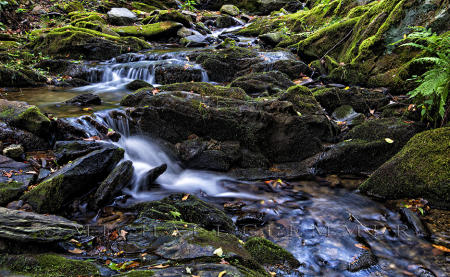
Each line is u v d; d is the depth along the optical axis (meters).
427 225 3.20
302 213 3.60
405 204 3.59
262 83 6.37
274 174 4.60
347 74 6.64
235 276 2.10
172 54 9.10
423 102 4.68
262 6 17.70
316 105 5.23
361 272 2.63
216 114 4.85
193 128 4.95
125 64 8.60
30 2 11.92
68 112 5.34
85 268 2.30
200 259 2.35
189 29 12.25
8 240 2.41
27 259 2.30
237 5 18.58
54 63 8.62
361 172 4.51
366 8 8.18
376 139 4.61
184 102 4.93
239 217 3.53
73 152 3.98
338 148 4.58
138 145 4.95
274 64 7.64
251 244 2.83
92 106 5.88
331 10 10.18
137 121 5.04
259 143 4.88
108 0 15.06
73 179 3.45
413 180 3.67
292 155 4.91
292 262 2.71
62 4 12.83
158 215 3.27
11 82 7.23
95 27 10.61
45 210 3.19
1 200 3.18
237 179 4.52
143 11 15.40
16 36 9.98
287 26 11.58
